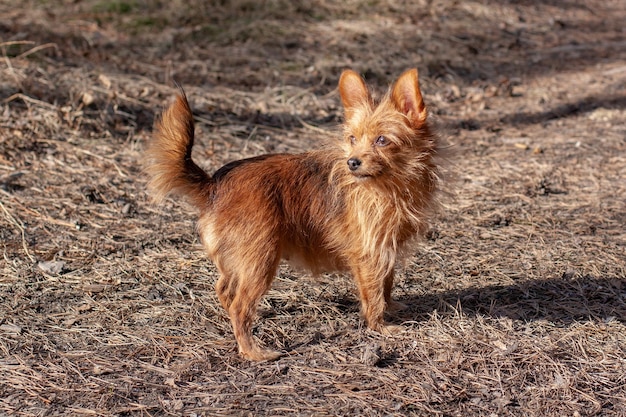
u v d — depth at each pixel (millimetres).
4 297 5102
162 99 8859
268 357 4492
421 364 4461
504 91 10211
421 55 11188
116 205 6586
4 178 6801
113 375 4301
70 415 3926
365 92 4703
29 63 9102
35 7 11703
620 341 4715
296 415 3959
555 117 9461
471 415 4000
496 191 7203
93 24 11227
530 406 4082
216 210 4516
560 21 13711
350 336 4789
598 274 5609
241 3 12375
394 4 13141
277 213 4492
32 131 7582
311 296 5320
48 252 5746
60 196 6637
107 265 5617
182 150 4480
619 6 15648
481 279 5574
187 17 11750
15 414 3926
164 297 5219
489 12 13539
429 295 5352
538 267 5734
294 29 11719
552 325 4906
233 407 4023
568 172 7676
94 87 8711
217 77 9852
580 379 4316
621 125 9102
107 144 7664
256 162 4652
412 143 4539
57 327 4781
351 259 4723
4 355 4445
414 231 4762
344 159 4617
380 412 3998
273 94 9484
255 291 4477
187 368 4383
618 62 11820
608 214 6684
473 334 4770
